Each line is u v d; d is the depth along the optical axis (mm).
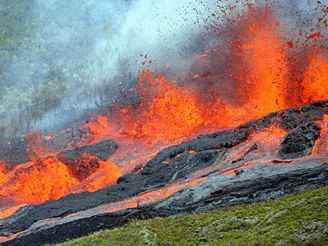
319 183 29688
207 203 31391
